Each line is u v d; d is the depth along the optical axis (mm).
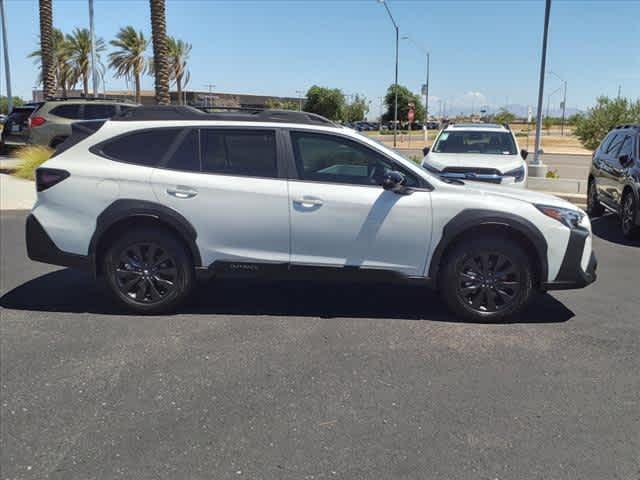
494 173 10367
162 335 4980
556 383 4133
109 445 3314
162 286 5457
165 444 3324
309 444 3330
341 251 5324
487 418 3639
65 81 55062
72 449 3273
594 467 3133
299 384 4078
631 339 4992
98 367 4328
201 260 5395
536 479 3025
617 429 3521
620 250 8922
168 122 5496
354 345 4793
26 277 6770
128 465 3129
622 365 4449
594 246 9211
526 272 5266
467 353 4652
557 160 30484
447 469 3104
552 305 5949
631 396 3949
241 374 4230
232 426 3521
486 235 5289
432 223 5234
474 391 4000
